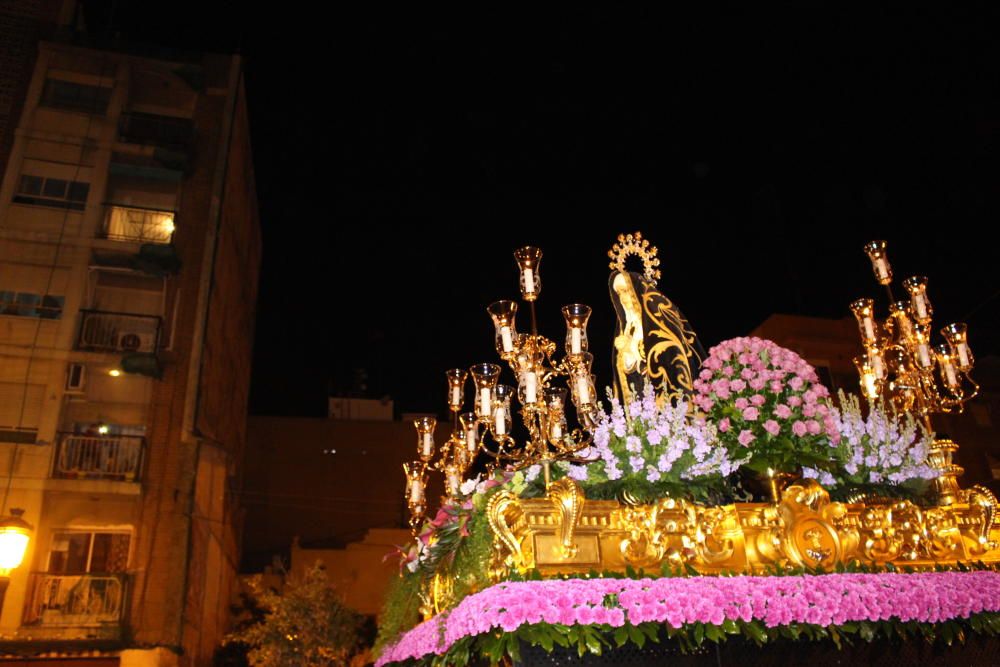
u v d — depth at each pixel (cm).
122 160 2159
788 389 580
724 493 544
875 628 486
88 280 2052
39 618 1741
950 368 696
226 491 2405
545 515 462
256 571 2944
